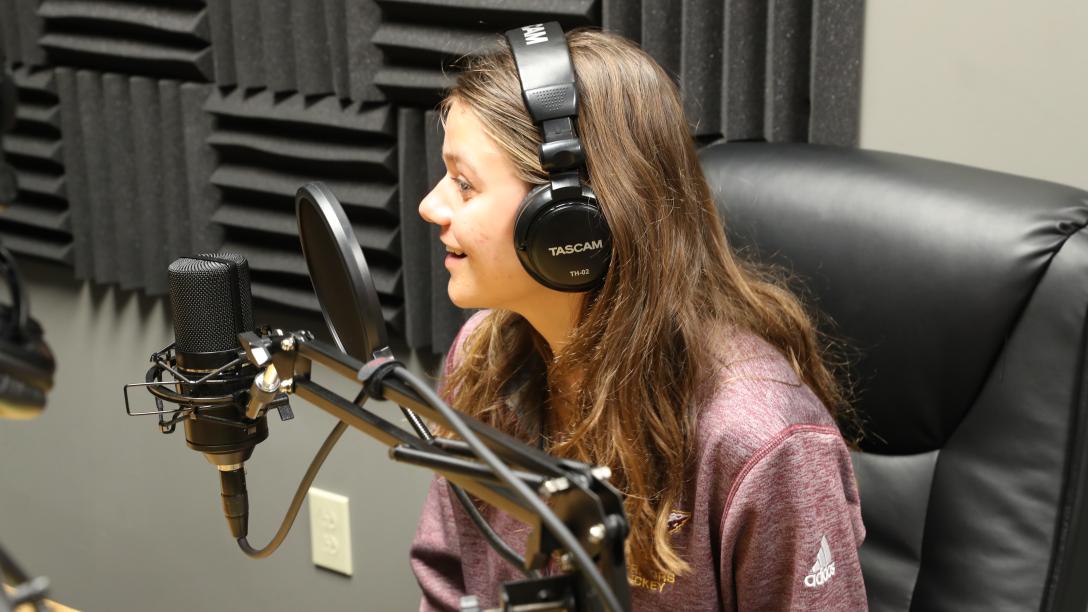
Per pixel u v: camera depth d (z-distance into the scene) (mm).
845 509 878
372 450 1695
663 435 892
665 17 1293
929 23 1189
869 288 936
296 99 1588
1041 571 865
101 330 1966
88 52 1778
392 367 556
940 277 892
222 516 1912
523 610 492
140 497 2016
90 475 2074
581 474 492
